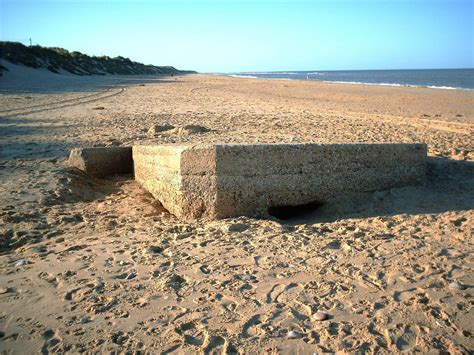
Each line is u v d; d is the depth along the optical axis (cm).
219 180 514
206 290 345
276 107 1698
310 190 554
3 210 546
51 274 378
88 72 5384
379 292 336
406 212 525
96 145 923
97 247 441
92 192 672
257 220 507
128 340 284
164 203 595
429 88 3089
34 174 709
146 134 1022
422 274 363
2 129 1166
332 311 312
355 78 7012
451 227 469
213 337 284
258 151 521
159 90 2781
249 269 379
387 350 270
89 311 318
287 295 335
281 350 272
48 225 513
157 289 347
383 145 586
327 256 401
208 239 450
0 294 345
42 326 301
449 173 659
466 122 1251
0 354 273
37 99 1980
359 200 580
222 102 1930
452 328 290
